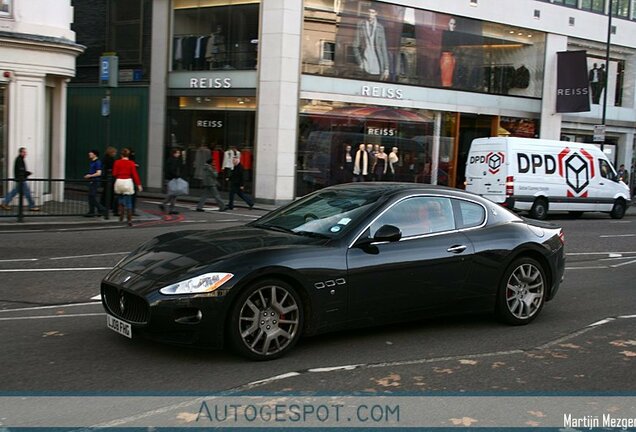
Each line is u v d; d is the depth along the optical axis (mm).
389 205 6516
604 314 7938
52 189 15844
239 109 24375
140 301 5480
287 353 5945
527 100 30062
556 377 5516
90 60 28578
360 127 25219
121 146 27531
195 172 25484
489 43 28547
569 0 30938
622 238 16875
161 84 26188
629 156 34906
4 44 16953
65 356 5707
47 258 10969
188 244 6129
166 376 5266
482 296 6965
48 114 19016
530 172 21656
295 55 23500
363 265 6105
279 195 23516
